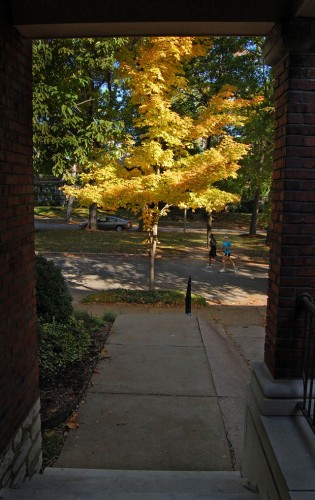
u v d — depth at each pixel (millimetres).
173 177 10391
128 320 8375
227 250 16672
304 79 2982
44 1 2877
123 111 10812
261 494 3012
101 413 4691
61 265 17516
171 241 25281
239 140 18406
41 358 5738
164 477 3473
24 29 3027
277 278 3205
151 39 9570
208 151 10641
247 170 19750
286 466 2557
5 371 2867
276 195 3285
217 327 9281
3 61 2793
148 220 11945
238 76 18078
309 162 3039
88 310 10594
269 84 17922
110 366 5969
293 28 2867
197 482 3342
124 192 10719
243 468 3680
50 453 3977
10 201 2939
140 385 5387
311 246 3104
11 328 2980
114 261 18766
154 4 2914
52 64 8109
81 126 8781
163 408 4816
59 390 5164
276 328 3189
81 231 28969
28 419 3385
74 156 8555
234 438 4270
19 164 3125
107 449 4055
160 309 10930
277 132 3277
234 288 13906
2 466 2826
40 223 34875
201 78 18281
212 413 4734
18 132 3092
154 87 9906
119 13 2941
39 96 7480
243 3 2926
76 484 3121
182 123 10617
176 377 5648
